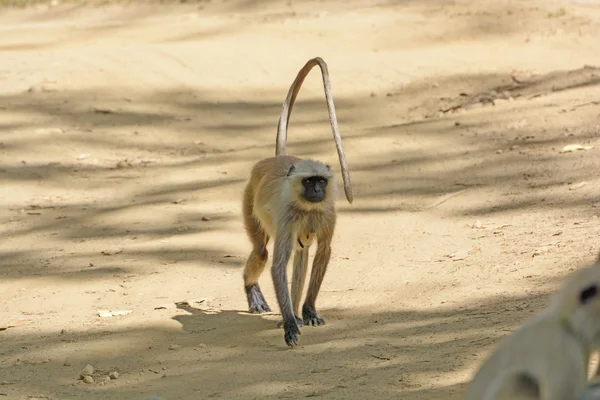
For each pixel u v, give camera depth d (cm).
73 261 1814
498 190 2005
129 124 2808
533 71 3009
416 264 1636
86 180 2369
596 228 1656
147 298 1580
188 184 2292
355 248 1780
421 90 3005
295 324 1328
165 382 1196
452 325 1296
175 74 3197
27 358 1313
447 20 3600
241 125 2806
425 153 2353
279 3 4200
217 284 1647
